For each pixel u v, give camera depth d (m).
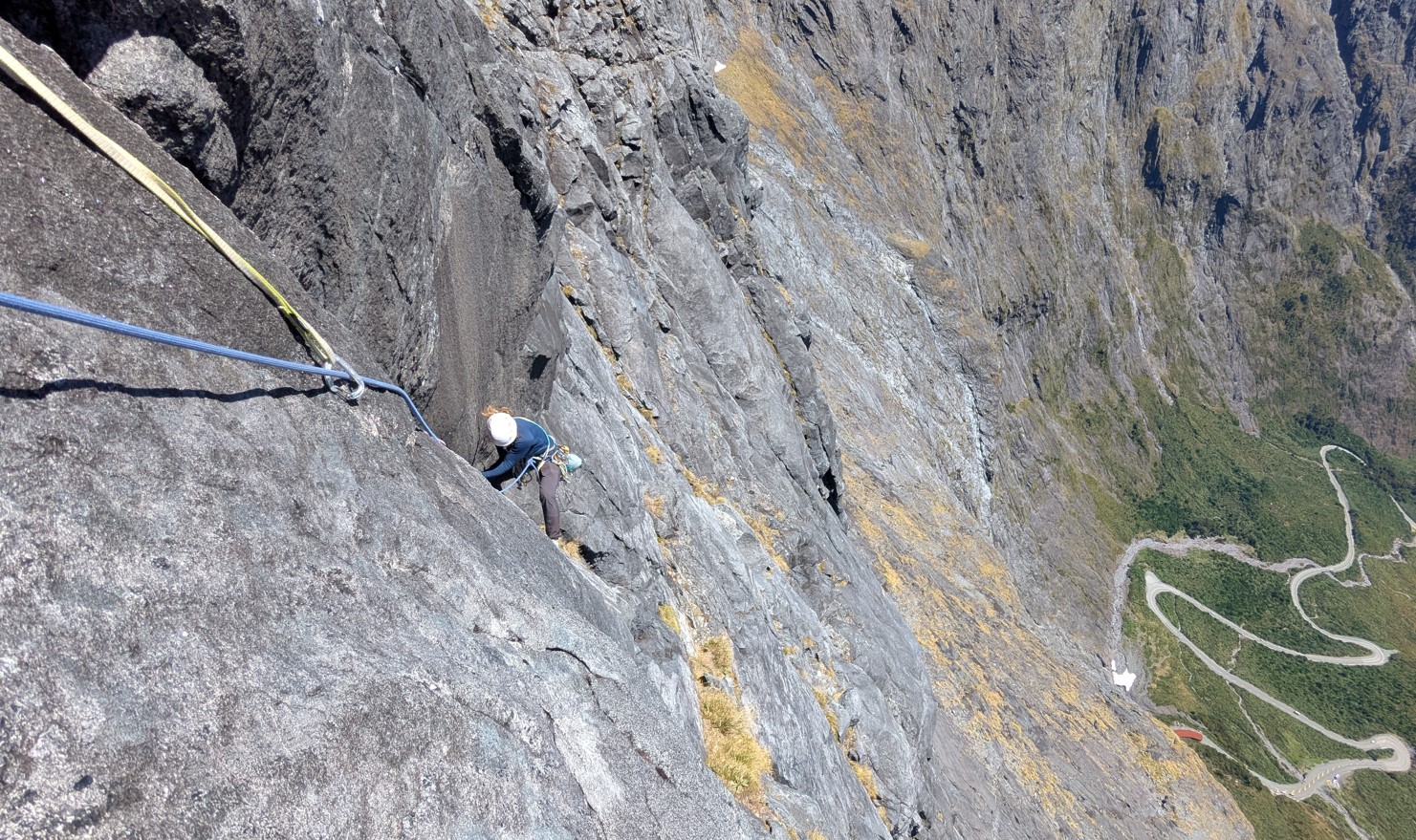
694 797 5.44
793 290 39.09
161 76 3.32
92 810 2.13
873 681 17.70
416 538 4.29
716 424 18.44
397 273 5.83
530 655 4.77
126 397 2.88
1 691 2.09
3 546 2.29
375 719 3.14
